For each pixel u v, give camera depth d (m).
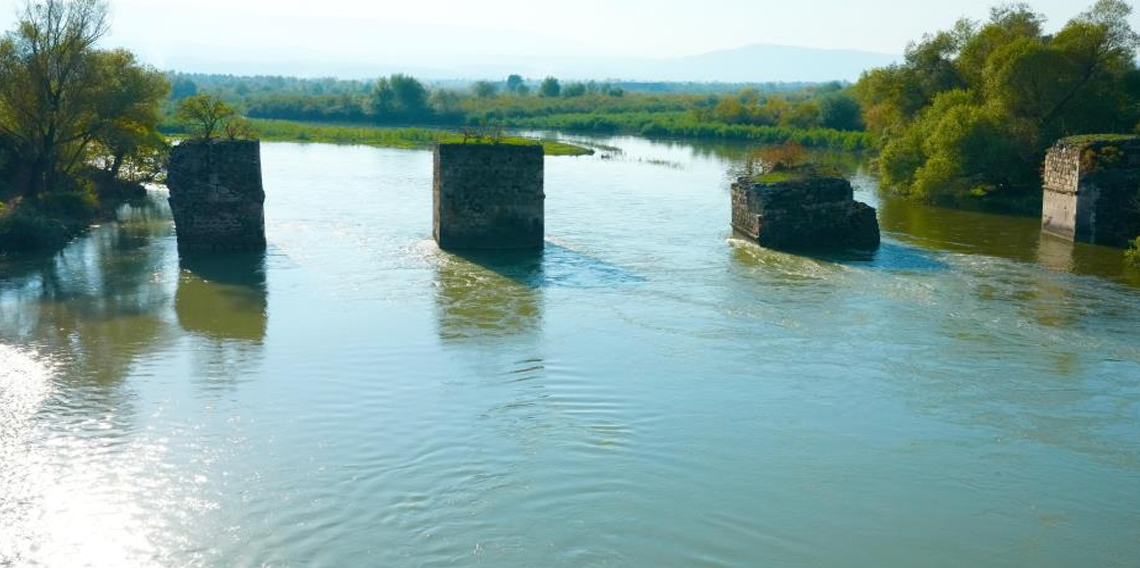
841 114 114.38
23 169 46.38
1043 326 28.08
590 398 22.53
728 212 49.59
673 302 30.61
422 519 16.97
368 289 31.95
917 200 54.41
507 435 20.41
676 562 15.85
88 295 31.06
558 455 19.50
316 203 51.62
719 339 26.88
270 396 22.41
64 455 19.16
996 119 52.72
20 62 44.19
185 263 35.69
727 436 20.55
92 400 22.00
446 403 22.11
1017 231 44.47
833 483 18.58
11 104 43.97
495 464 19.09
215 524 16.69
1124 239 40.69
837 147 100.19
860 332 27.52
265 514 17.03
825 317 28.97
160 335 26.86
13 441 19.72
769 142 107.06
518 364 24.75
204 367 24.30
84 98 45.25
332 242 39.78
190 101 55.16
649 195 56.41
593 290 32.12
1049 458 19.70
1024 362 25.08
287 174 66.38
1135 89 55.66
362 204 51.41
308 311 29.36
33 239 38.16
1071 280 33.81
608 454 19.62
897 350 25.98
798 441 20.38
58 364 24.36
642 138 115.88
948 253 38.69
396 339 26.67
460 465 19.02
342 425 20.83
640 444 20.12
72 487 17.88
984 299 31.05
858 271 35.00
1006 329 27.80
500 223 38.12
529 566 15.62
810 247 39.50
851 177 68.94
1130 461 19.58
